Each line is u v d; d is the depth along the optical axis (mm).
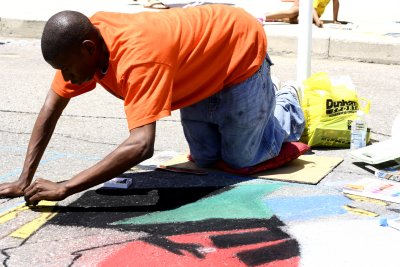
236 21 4113
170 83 3691
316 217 3875
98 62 3676
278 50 9430
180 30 3842
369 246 3508
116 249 3441
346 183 4461
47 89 7223
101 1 12750
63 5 12102
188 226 3725
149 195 4180
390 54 8891
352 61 9094
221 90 4215
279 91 5055
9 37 10617
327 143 5281
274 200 4125
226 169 4625
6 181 4465
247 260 3328
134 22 3695
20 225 3725
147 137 3619
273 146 4613
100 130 5730
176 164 4785
